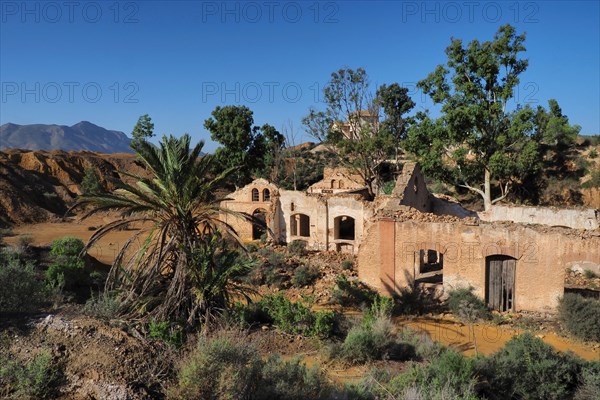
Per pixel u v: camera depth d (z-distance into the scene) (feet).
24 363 29.60
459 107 126.31
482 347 54.13
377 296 70.23
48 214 165.17
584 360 42.83
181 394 28.07
